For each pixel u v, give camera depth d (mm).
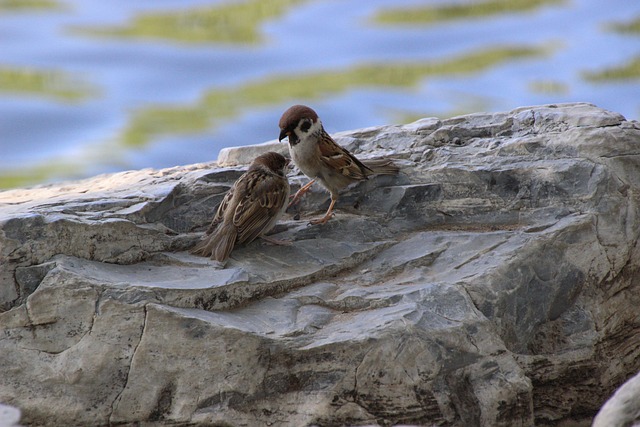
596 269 12273
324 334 10938
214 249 12070
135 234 11914
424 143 14141
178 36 35938
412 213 13211
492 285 11641
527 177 12898
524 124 13992
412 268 12133
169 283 11336
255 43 35188
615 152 12766
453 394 10852
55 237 11391
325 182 13062
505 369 11016
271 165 12484
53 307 10938
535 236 12188
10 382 10852
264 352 10758
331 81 31734
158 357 10805
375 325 10906
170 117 29047
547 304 11961
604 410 9422
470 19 37031
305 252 12406
